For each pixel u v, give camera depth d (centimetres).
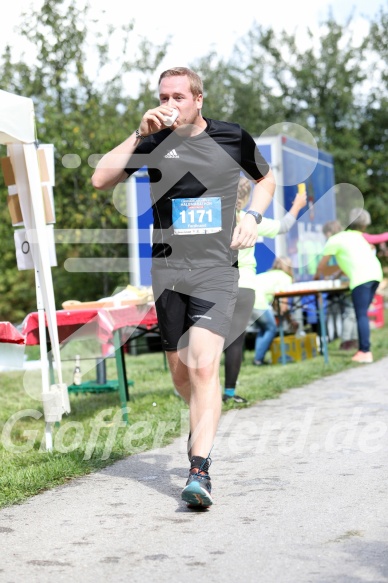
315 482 521
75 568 372
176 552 390
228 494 499
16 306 2888
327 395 905
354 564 363
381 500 470
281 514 449
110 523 445
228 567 365
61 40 2162
